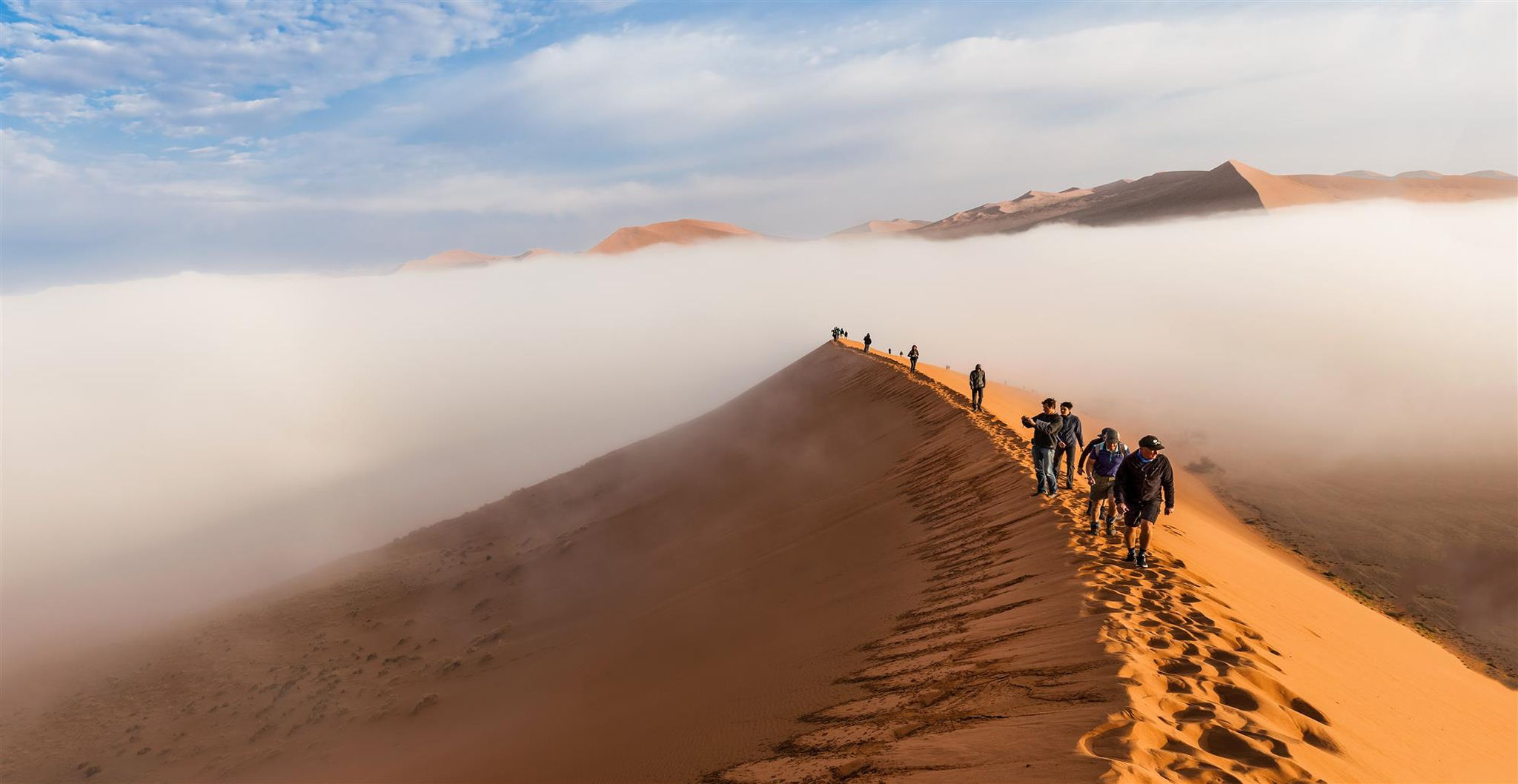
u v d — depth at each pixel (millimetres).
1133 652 6383
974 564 11703
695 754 8953
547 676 17406
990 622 8844
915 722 6773
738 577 18344
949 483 17359
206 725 23641
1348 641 9312
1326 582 17938
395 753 16266
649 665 14656
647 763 9352
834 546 17297
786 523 21969
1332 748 5371
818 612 13336
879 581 13375
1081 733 5086
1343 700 6633
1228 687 5832
